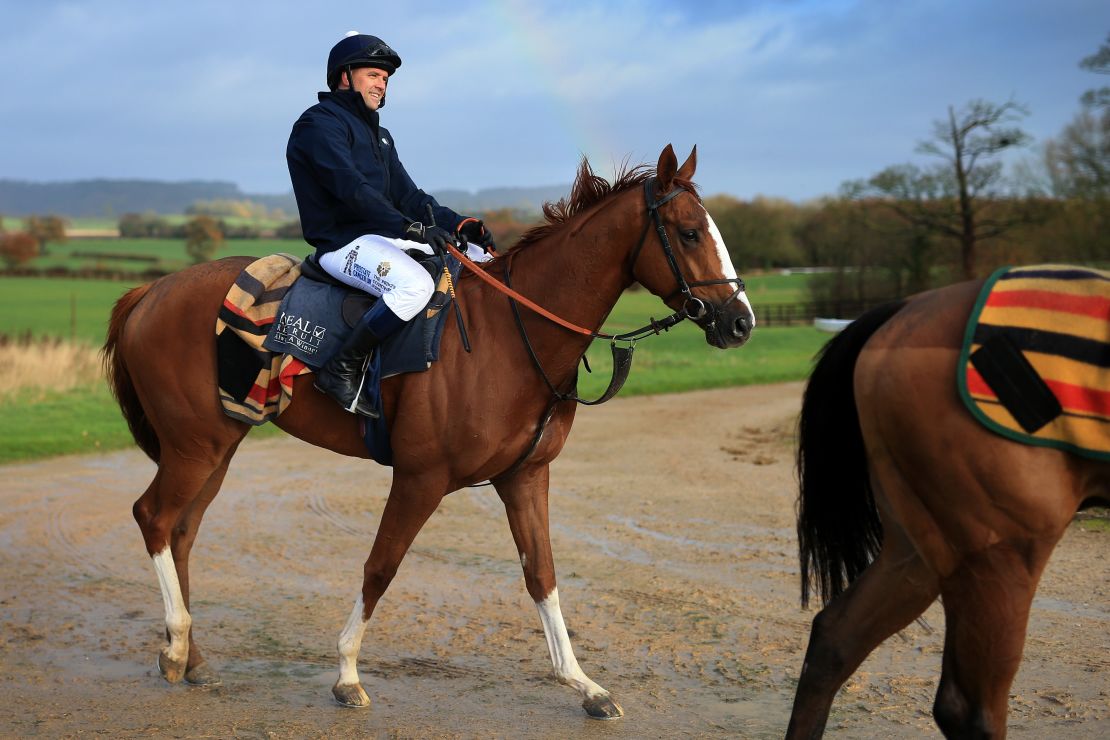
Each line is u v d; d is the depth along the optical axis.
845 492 2.79
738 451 9.68
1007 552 2.35
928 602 2.64
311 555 5.93
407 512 3.71
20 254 57.22
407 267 3.67
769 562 5.63
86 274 56.69
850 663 2.69
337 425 3.94
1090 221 25.53
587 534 6.38
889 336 2.54
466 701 3.72
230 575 5.50
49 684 3.93
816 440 2.82
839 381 2.75
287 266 4.04
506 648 4.32
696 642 4.31
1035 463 2.29
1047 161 26.27
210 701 3.75
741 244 47.16
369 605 3.71
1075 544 5.73
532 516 3.77
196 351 3.97
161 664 3.93
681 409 13.34
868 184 28.48
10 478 8.43
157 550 4.01
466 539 6.29
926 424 2.40
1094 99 22.33
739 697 3.69
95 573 5.53
